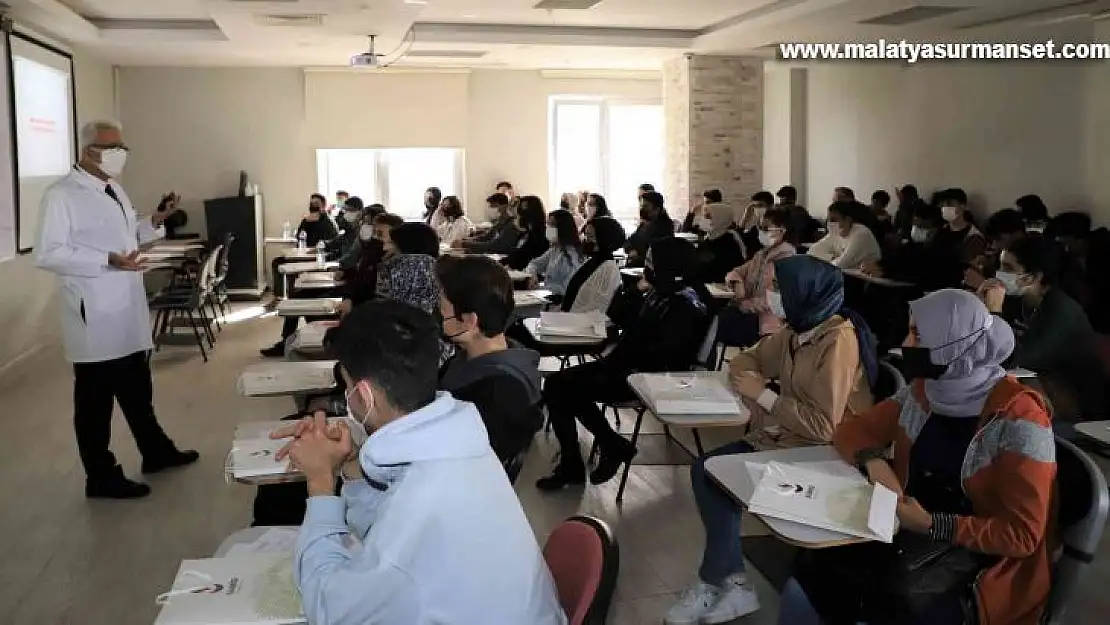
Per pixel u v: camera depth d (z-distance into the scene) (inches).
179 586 68.0
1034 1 288.7
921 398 93.2
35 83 310.5
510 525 58.9
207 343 317.4
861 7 297.4
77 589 132.1
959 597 83.1
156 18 349.7
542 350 184.4
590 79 484.4
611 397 165.9
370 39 349.7
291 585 68.0
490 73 475.2
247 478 89.6
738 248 313.9
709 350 168.9
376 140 465.1
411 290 136.4
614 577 63.7
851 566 86.6
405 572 55.2
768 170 483.5
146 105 448.5
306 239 419.5
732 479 91.4
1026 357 153.2
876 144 413.7
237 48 380.5
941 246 319.0
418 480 57.1
